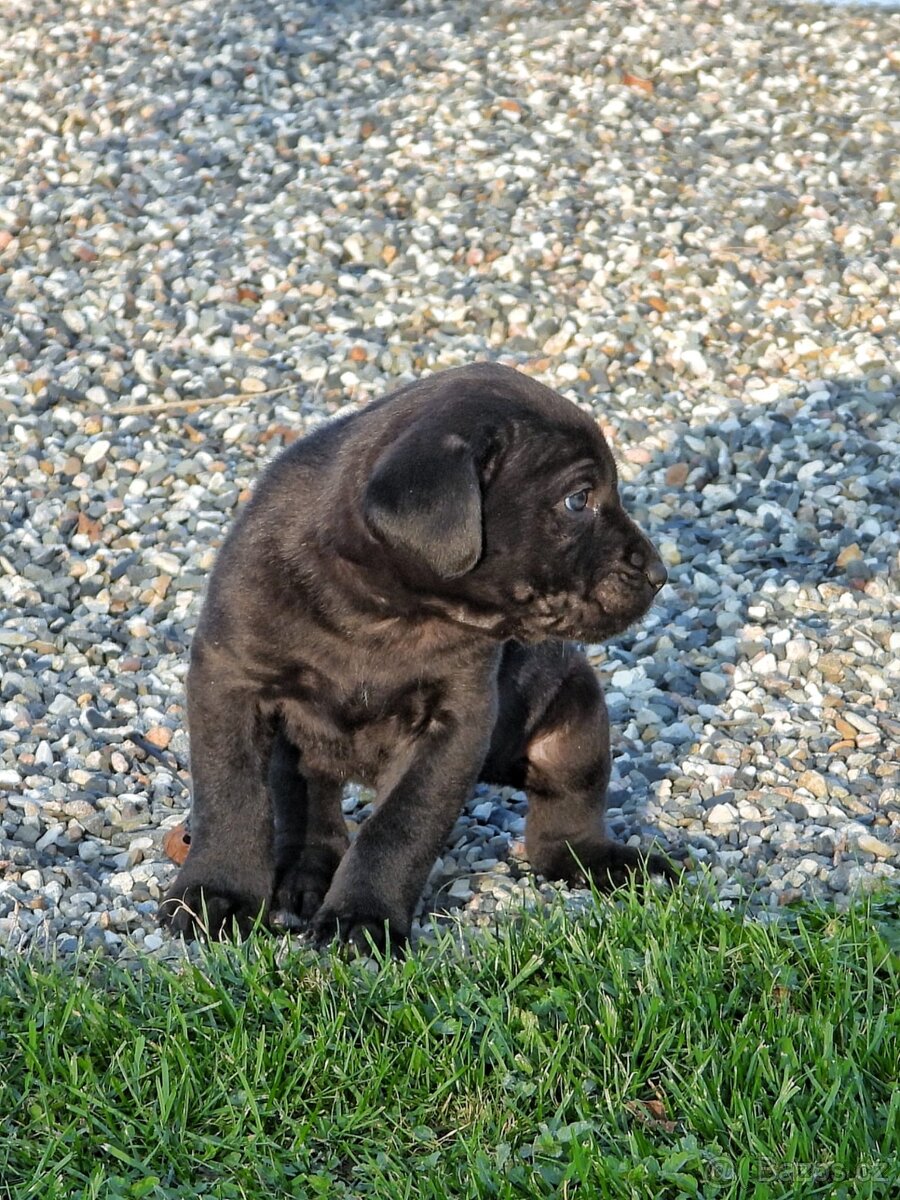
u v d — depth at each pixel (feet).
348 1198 17.10
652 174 53.72
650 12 67.15
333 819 24.00
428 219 50.44
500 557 21.08
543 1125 17.90
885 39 66.08
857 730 29.19
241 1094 18.31
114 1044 19.08
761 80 61.62
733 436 40.34
